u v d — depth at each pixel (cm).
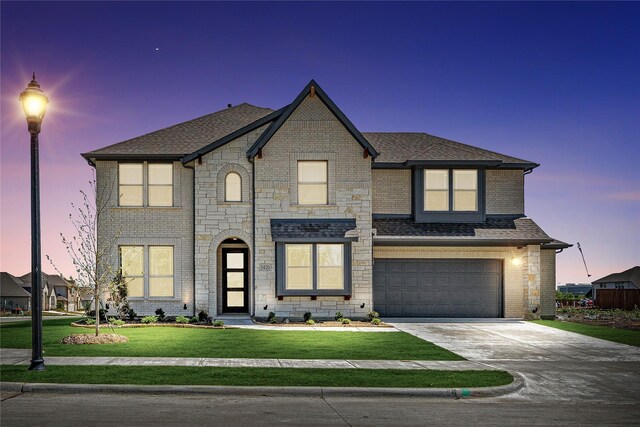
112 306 2100
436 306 2250
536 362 1311
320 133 2106
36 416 802
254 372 1086
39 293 1094
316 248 2055
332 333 1727
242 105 2689
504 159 2353
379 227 2216
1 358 1219
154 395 941
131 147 2183
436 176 2302
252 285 2059
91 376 1025
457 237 2169
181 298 2120
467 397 972
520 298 2248
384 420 813
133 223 2134
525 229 2250
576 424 814
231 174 2116
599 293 3031
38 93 1105
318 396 959
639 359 1361
